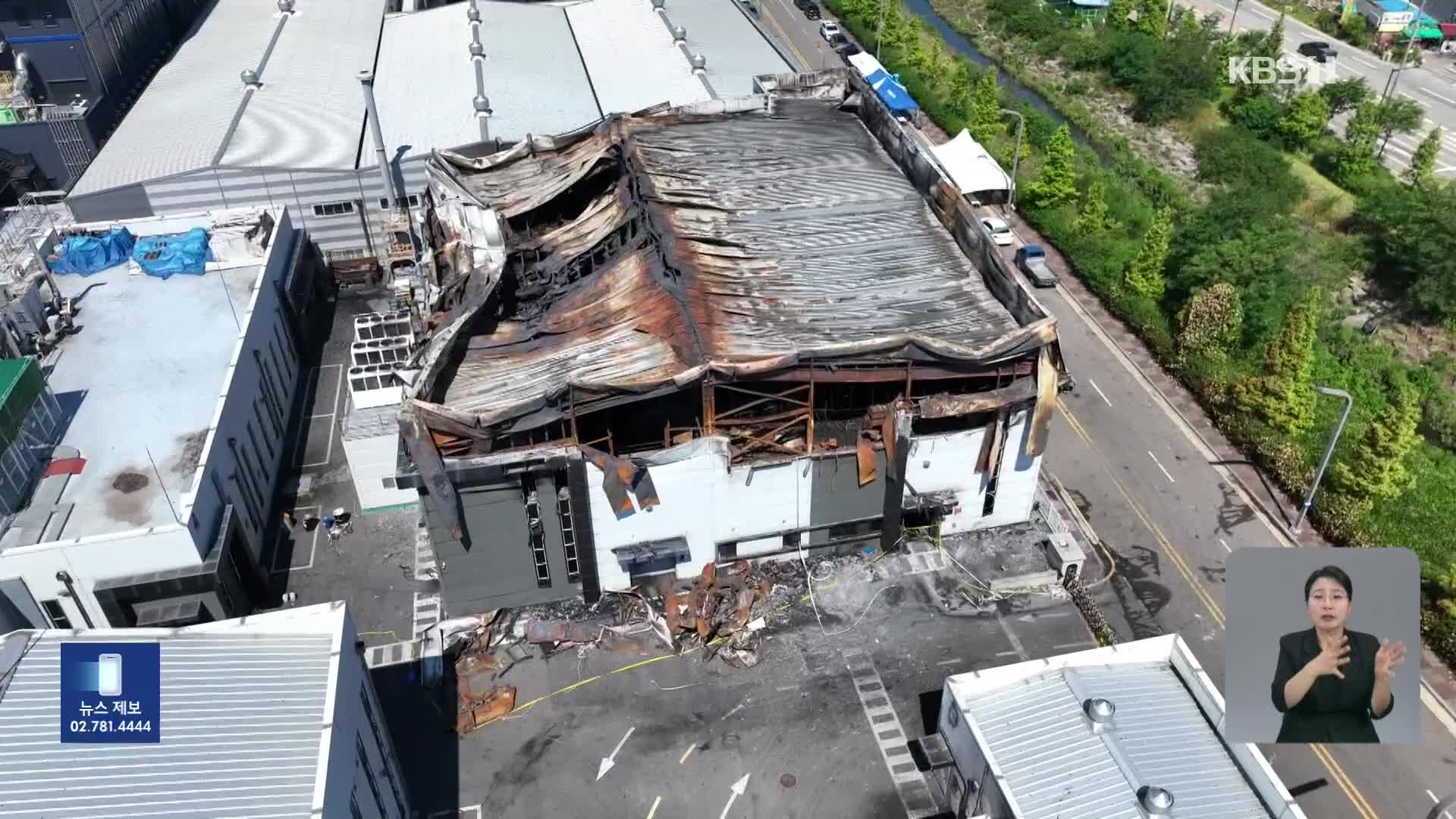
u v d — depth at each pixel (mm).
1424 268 75688
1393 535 55969
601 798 43500
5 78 93250
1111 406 67188
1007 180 87500
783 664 48969
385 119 82062
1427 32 121062
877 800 43312
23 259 64062
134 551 44719
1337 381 68062
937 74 117000
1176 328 72750
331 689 34469
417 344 55469
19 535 45156
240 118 80625
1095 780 36969
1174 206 90125
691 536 50688
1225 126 105250
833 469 49875
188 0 121438
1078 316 76688
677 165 67250
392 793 40625
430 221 68312
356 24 103062
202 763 32438
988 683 40625
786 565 53469
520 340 54156
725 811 42906
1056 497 59594
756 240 59156
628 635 50188
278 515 57781
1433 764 44969
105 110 94625
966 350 47375
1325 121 99375
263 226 68250
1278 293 70688
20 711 32750
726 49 96375
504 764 44844
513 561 49156
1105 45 120312
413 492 57844
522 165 71375
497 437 45750
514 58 93375
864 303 53594
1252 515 58531
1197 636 51250
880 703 47219
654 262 56406
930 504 51938
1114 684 40594
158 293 62875
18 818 30156
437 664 48719
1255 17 133125
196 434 51750
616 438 49875
